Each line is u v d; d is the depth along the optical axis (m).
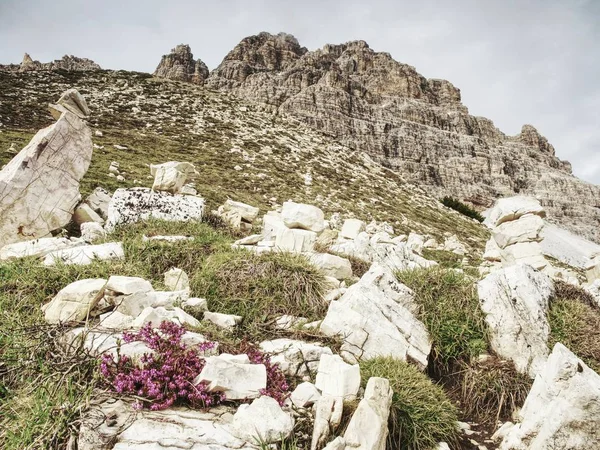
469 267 11.03
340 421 3.73
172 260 7.35
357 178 56.16
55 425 3.24
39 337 4.22
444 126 148.25
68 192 9.98
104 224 10.64
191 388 3.75
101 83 69.38
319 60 160.75
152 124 53.00
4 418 3.51
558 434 3.73
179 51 162.88
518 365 5.54
